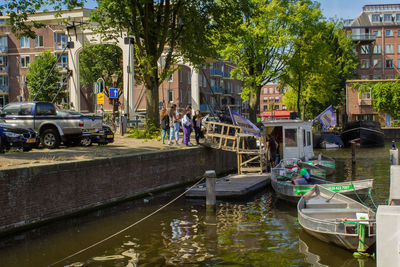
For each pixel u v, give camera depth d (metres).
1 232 9.48
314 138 43.22
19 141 14.66
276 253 8.54
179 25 24.45
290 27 34.09
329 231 8.63
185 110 19.91
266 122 21.17
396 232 4.47
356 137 42.62
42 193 10.70
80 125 17.02
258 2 32.78
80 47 33.09
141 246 9.04
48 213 10.89
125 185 14.24
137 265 7.85
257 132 20.30
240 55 34.56
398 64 72.62
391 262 4.50
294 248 8.84
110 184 13.45
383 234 4.53
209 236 9.83
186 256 8.36
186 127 19.67
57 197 11.21
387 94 56.16
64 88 53.03
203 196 14.85
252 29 32.28
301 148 20.72
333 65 46.00
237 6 23.86
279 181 15.06
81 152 15.08
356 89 57.91
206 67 64.75
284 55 34.78
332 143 42.03
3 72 57.53
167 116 19.77
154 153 15.98
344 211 10.02
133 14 22.31
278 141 25.14
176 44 25.70
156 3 23.83
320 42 37.00
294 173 15.76
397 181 9.17
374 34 72.88
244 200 14.59
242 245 9.09
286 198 14.27
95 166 12.71
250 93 35.69
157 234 10.03
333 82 48.22
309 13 34.41
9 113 16.97
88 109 56.72
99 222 11.19
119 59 52.78
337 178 20.02
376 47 72.94
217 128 25.86
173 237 9.76
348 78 61.47
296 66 35.44
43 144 16.61
